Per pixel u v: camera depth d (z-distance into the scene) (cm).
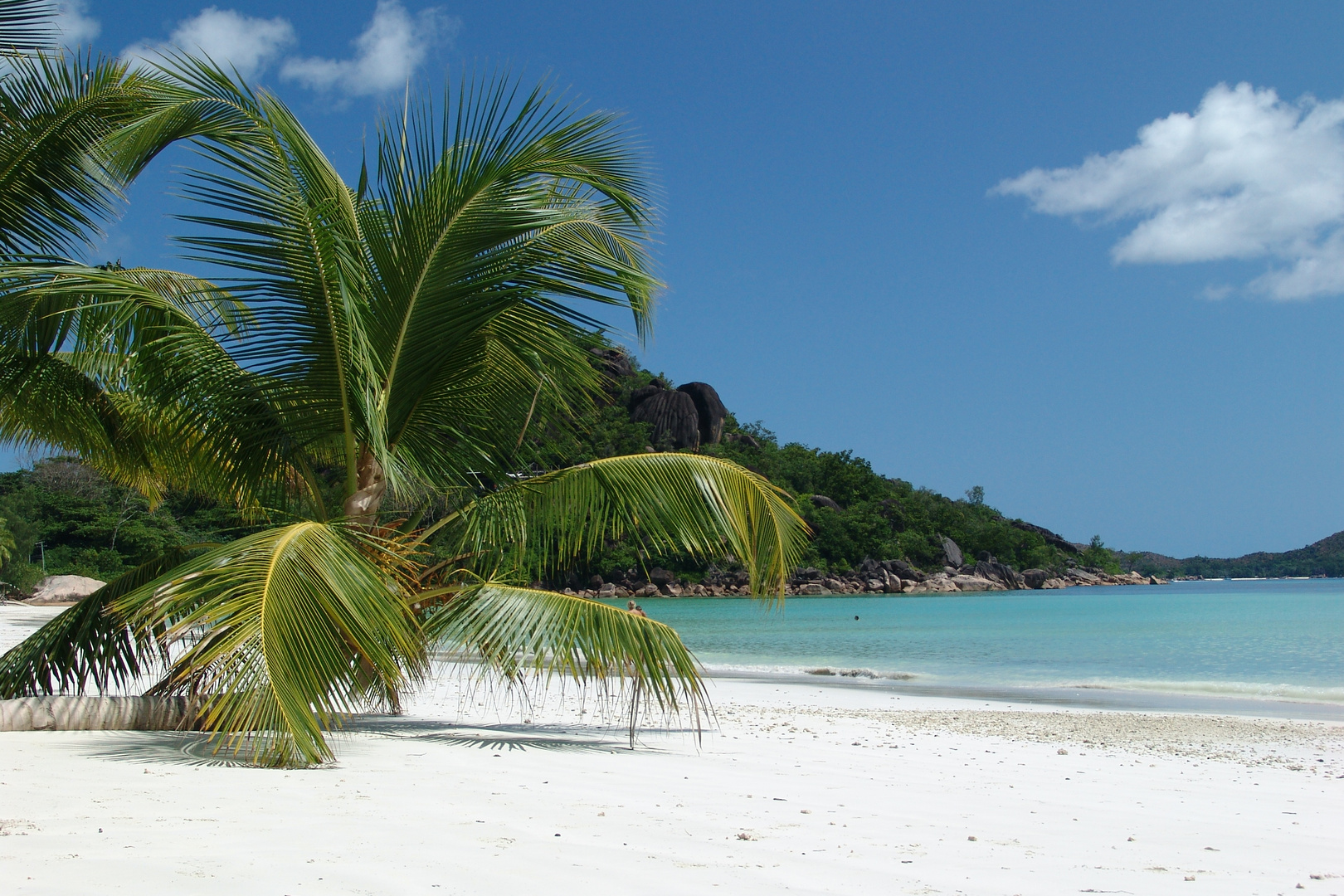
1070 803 502
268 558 518
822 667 1895
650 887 282
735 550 705
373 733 692
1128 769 672
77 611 658
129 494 5616
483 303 668
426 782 459
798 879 301
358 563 557
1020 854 359
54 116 662
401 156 652
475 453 719
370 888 265
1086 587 11350
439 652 662
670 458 709
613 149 706
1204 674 1777
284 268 622
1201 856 370
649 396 7825
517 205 655
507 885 276
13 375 661
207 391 630
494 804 407
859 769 609
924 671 1855
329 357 644
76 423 702
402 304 652
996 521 12425
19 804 357
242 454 663
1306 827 451
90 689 955
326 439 685
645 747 686
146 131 641
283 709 474
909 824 413
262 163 621
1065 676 1739
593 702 1073
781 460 10306
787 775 563
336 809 376
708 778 530
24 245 684
